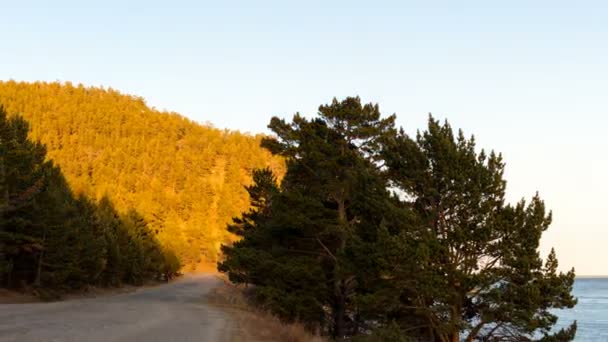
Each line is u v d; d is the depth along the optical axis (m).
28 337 16.59
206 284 93.62
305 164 29.97
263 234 33.25
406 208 21.81
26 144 44.72
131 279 80.38
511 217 20.14
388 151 23.53
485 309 19.89
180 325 22.86
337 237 29.05
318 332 23.69
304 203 28.27
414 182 22.05
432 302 21.31
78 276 49.94
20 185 40.66
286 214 28.27
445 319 20.75
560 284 19.69
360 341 21.86
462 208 21.03
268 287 28.27
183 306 37.75
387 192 22.66
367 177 23.67
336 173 29.19
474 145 21.98
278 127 30.56
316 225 28.17
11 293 43.12
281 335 19.89
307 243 30.86
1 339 15.91
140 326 21.75
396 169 23.39
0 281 44.38
